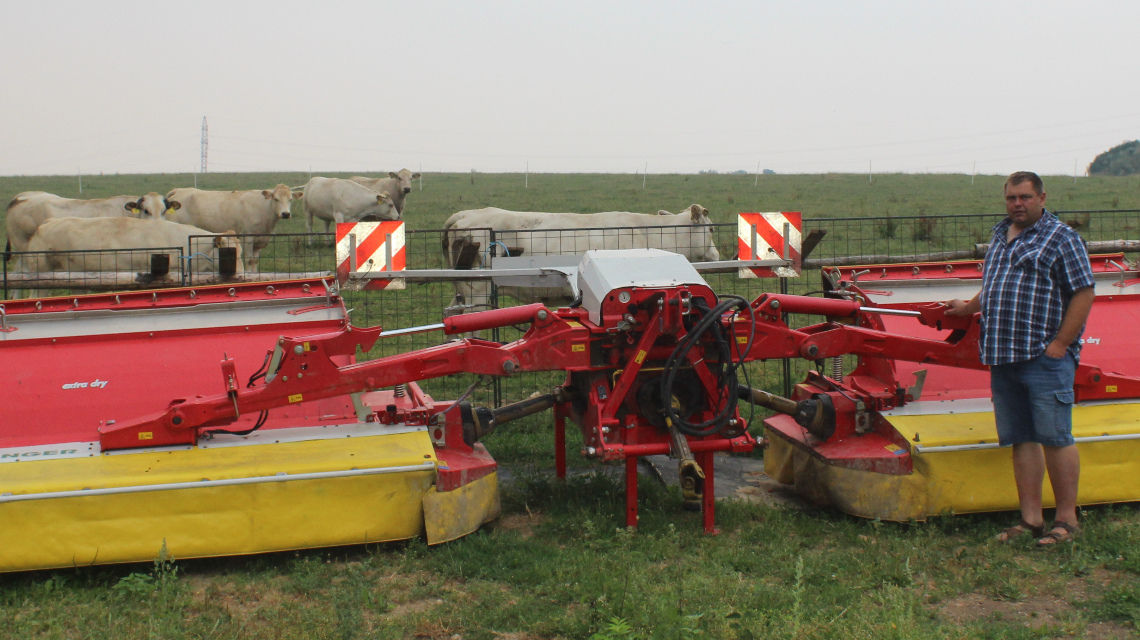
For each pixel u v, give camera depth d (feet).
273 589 14.85
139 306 19.70
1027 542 15.89
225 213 70.79
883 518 17.15
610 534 16.99
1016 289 15.79
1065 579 14.65
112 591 14.38
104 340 18.21
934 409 18.35
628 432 17.25
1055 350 15.65
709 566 15.46
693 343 16.28
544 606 14.02
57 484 14.67
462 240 38.81
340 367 16.70
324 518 15.61
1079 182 161.48
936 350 17.88
